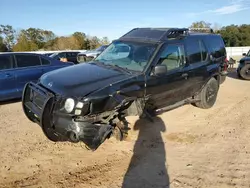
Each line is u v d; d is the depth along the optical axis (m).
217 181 3.77
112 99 4.12
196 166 4.17
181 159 4.39
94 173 3.96
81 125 3.91
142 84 4.71
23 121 6.09
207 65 6.61
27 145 4.82
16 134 5.31
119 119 4.36
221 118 6.48
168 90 5.38
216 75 7.17
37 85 4.59
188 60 5.95
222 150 4.73
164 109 5.67
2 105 7.38
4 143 4.88
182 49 5.82
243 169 4.09
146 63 4.96
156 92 5.06
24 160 4.28
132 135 5.29
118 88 4.29
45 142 4.96
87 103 3.86
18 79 7.37
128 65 5.09
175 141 5.09
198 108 7.23
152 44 5.32
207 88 6.92
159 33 5.68
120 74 4.70
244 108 7.37
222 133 5.52
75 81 4.32
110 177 3.86
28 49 53.41
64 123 3.95
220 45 7.49
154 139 5.15
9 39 57.12
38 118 4.37
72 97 3.90
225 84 11.23
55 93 4.11
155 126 5.82
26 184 3.66
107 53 5.76
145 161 4.32
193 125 5.96
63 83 4.28
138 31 6.12
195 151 4.69
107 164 4.21
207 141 5.12
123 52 5.47
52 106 3.99
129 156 4.48
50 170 4.02
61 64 8.48
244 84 11.30
